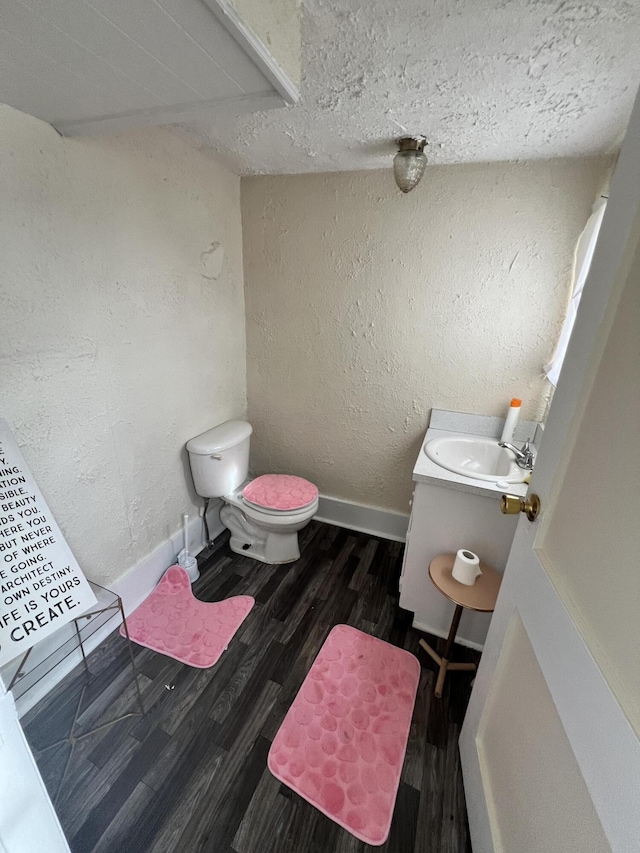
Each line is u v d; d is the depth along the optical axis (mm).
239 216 1919
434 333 1796
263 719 1260
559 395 758
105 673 1387
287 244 1898
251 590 1810
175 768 1123
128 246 1340
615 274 597
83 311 1222
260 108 884
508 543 1421
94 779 1094
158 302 1518
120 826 1002
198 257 1688
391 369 1933
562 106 1076
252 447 2414
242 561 2008
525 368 1712
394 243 1724
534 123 1183
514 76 954
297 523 1838
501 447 1700
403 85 1017
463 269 1660
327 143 1415
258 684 1372
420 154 1324
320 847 978
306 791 1083
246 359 2201
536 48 845
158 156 1394
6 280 1004
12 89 822
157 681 1368
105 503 1435
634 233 560
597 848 516
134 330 1429
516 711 839
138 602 1678
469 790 1038
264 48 682
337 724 1254
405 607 1646
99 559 1454
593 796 514
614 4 702
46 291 1103
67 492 1275
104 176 1211
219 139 1445
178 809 1037
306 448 2279
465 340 1758
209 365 1897
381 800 1070
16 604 889
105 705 1282
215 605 1707
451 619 1572
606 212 645
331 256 1844
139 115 945
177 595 1738
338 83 1017
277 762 1146
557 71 920
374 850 976
